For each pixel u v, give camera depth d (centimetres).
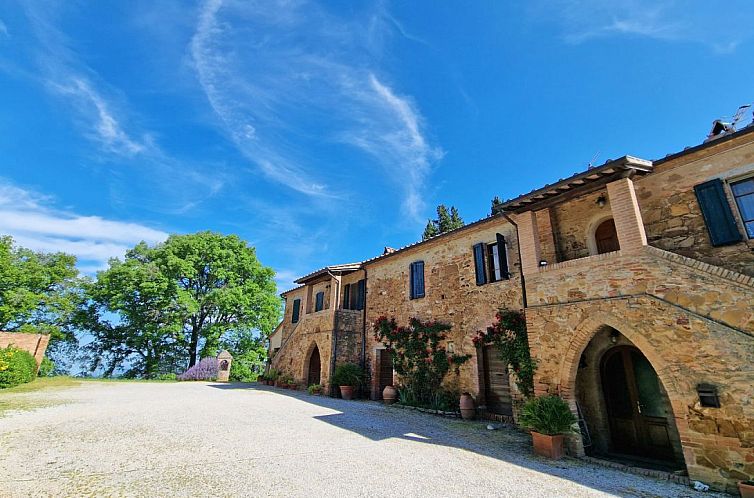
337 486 441
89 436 635
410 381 1228
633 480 526
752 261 622
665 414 698
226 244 2853
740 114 819
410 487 449
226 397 1250
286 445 624
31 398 1105
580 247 888
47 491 387
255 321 2809
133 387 1616
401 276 1430
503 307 1031
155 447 582
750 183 660
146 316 2492
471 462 572
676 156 731
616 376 778
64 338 2583
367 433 746
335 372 1430
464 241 1212
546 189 770
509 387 973
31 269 2511
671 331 571
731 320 518
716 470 498
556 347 718
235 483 436
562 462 605
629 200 668
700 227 692
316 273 1712
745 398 489
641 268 626
